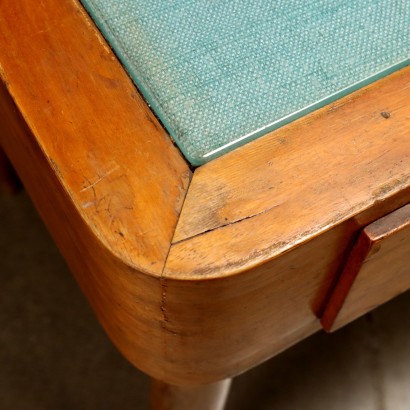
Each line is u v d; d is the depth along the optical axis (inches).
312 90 19.9
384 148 19.0
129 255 17.5
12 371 41.9
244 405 39.4
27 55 20.1
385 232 19.2
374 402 39.9
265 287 19.4
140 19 20.8
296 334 25.8
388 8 21.5
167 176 18.4
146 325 21.1
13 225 46.6
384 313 42.6
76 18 20.7
